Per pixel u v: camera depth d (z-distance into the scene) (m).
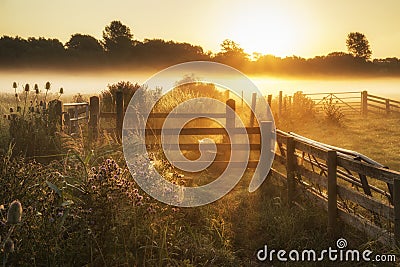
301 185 7.29
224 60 68.50
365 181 6.03
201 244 5.43
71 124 10.70
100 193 4.64
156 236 5.02
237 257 5.48
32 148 8.90
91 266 4.21
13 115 9.55
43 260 4.16
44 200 4.61
